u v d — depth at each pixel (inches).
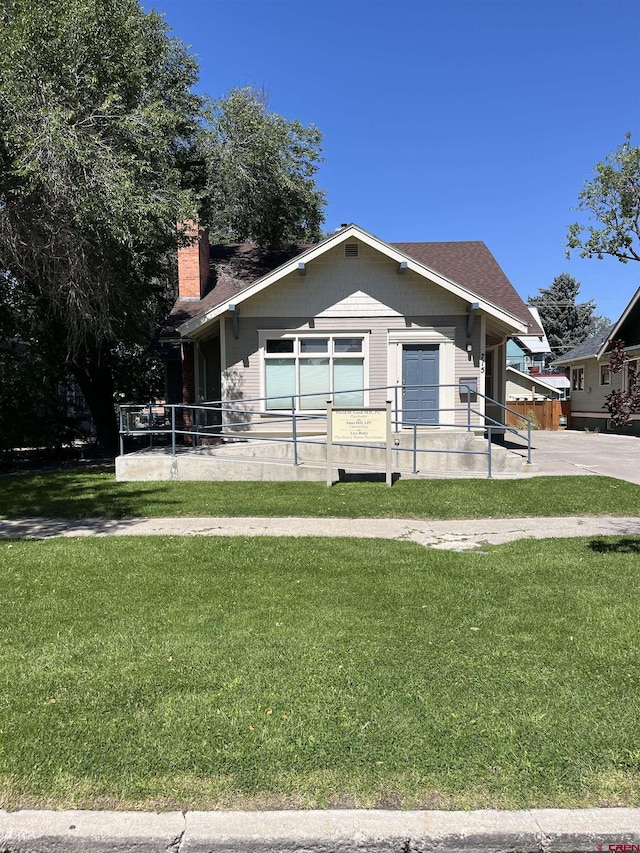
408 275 545.6
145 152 471.8
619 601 197.0
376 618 181.8
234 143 788.6
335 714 127.5
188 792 105.2
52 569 236.5
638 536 292.4
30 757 113.4
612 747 116.5
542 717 126.5
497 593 205.5
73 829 98.4
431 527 319.9
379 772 109.8
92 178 423.5
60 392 735.7
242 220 911.0
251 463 444.8
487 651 157.9
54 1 426.9
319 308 546.3
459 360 548.1
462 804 103.1
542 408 1248.8
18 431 597.0
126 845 97.4
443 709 129.5
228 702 132.3
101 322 530.0
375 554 259.0
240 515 347.6
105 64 450.3
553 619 180.9
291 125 839.7
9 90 397.4
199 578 223.9
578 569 234.8
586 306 2252.7
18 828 98.6
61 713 128.2
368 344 548.1
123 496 393.4
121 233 432.8
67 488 426.3
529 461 476.1
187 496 391.5
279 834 97.7
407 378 550.6
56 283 496.4
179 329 539.2
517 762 112.3
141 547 271.3
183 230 549.3
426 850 98.0
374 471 437.7
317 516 345.1
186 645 161.6
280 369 550.6
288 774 109.1
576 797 104.4
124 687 138.9
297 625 175.9
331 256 544.1
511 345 1792.6
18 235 462.3
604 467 508.1
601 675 145.1
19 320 605.3
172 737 119.4
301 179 869.8
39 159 404.2
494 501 370.9
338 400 552.1
